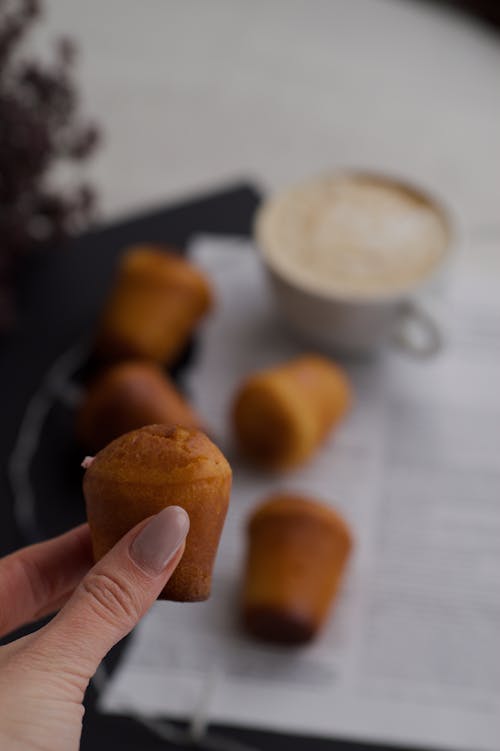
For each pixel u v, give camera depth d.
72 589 0.51
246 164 0.92
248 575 0.61
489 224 0.85
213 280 0.75
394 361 0.71
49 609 0.51
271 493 0.66
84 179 0.90
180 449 0.43
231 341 0.72
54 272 0.76
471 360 0.71
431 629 0.61
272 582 0.60
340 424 0.69
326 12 1.04
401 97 0.96
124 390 0.64
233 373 0.71
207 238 0.78
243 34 1.02
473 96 0.96
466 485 0.66
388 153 0.92
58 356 0.72
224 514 0.44
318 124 0.94
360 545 0.64
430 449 0.67
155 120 0.95
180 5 1.05
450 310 0.73
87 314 0.74
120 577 0.43
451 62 0.99
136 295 0.70
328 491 0.66
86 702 0.59
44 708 0.43
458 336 0.72
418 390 0.70
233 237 0.78
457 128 0.94
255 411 0.65
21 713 0.43
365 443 0.68
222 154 0.92
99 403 0.65
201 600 0.44
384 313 0.68
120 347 0.69
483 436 0.68
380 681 0.59
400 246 0.70
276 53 1.00
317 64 0.99
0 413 0.69
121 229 0.79
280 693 0.59
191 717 0.58
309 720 0.58
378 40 1.01
